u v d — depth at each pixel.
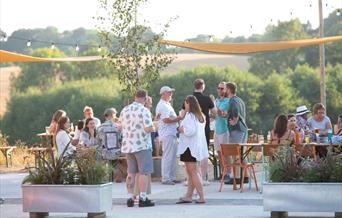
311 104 70.50
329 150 13.84
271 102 69.44
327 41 23.47
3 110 76.00
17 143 33.94
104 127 20.56
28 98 71.31
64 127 19.11
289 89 69.94
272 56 86.00
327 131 17.72
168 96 19.50
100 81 71.19
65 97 70.25
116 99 68.50
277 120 16.80
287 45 23.16
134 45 25.00
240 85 69.00
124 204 16.00
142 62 25.12
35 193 13.87
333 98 69.81
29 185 13.88
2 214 14.94
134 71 25.06
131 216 14.17
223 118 19.30
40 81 82.38
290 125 17.05
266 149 16.70
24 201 13.91
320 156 16.89
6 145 31.97
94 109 68.81
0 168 26.89
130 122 15.42
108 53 25.19
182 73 68.50
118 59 25.06
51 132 23.16
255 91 69.12
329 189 13.06
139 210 14.98
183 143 15.64
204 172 18.97
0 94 81.75
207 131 18.72
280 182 13.35
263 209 13.35
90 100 68.81
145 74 24.94
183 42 23.95
